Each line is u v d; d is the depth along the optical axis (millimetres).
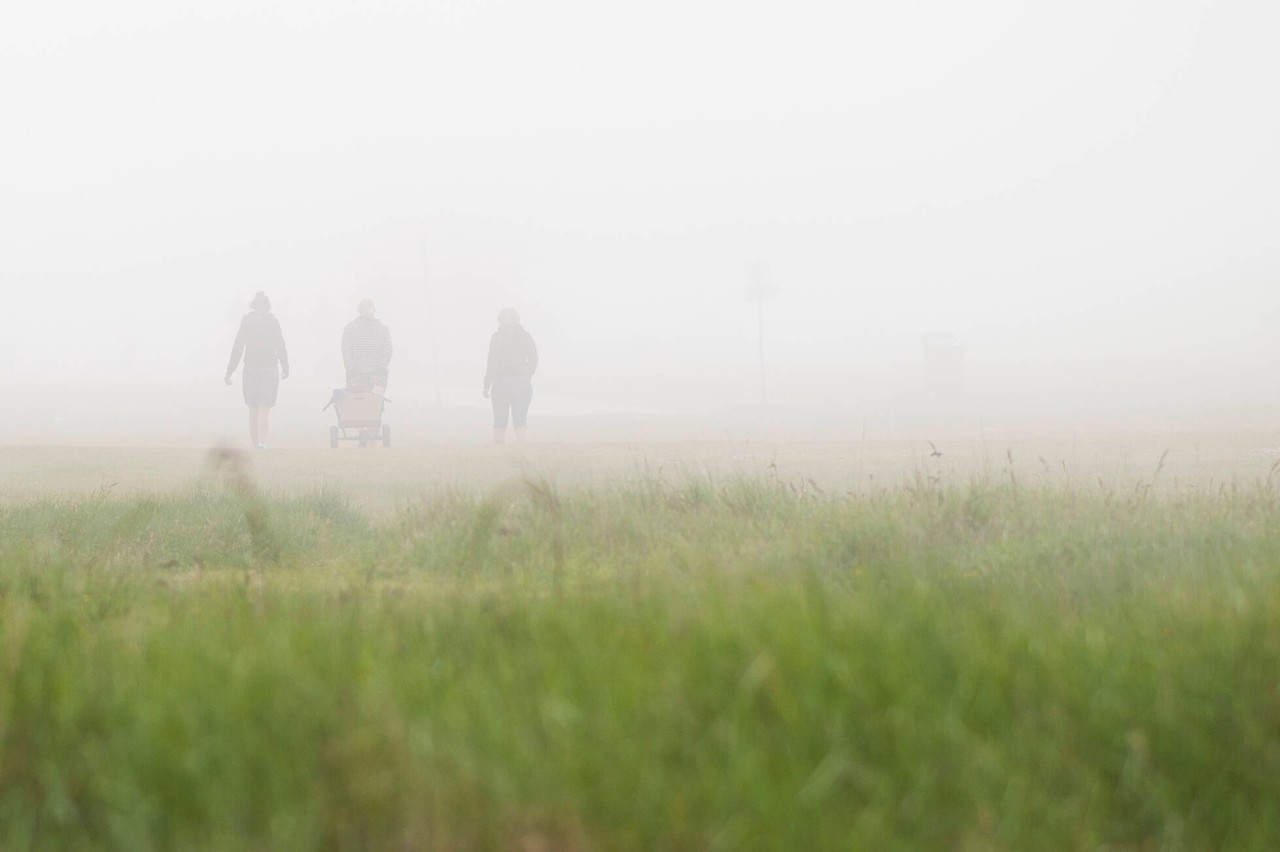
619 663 10836
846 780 9727
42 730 10273
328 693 10336
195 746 9711
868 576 16766
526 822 9164
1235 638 11883
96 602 16609
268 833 9328
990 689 10727
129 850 9273
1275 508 25734
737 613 12156
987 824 9539
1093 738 10508
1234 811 10234
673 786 9383
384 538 27078
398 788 9414
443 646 12430
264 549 25984
